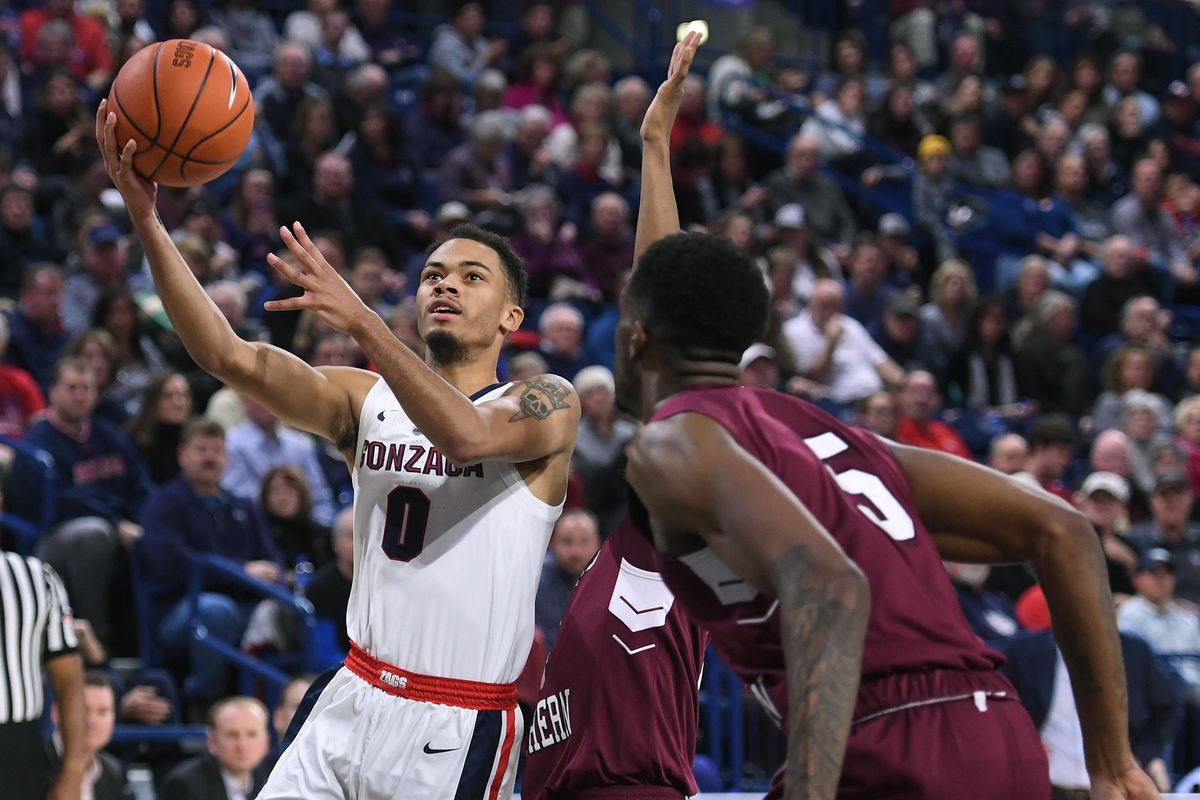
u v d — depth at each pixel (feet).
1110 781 12.87
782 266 50.65
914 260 61.26
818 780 10.60
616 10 78.18
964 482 13.08
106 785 29.09
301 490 37.81
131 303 41.78
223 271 46.06
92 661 33.04
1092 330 57.47
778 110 67.92
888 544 12.44
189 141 16.71
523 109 63.36
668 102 18.07
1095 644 12.76
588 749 17.47
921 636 12.34
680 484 11.80
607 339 47.50
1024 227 62.18
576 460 39.58
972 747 12.07
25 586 25.13
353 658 17.62
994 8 80.89
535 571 17.75
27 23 56.54
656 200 17.84
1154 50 80.89
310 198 51.26
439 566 17.28
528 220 52.65
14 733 24.73
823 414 13.16
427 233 54.34
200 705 33.60
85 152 50.75
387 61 65.57
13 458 36.45
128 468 37.76
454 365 17.95
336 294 15.11
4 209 46.50
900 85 68.85
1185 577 39.50
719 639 12.84
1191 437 47.55
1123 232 63.67
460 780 17.15
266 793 17.21
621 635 17.53
